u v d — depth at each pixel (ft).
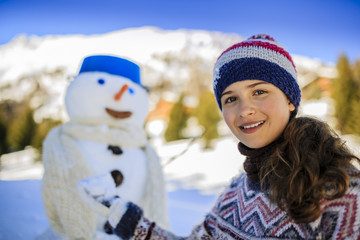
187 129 71.56
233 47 3.60
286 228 2.96
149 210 8.61
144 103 9.27
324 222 2.77
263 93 3.39
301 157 3.00
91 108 8.33
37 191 16.74
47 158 7.84
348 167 2.89
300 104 3.81
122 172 8.02
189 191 23.76
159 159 9.48
